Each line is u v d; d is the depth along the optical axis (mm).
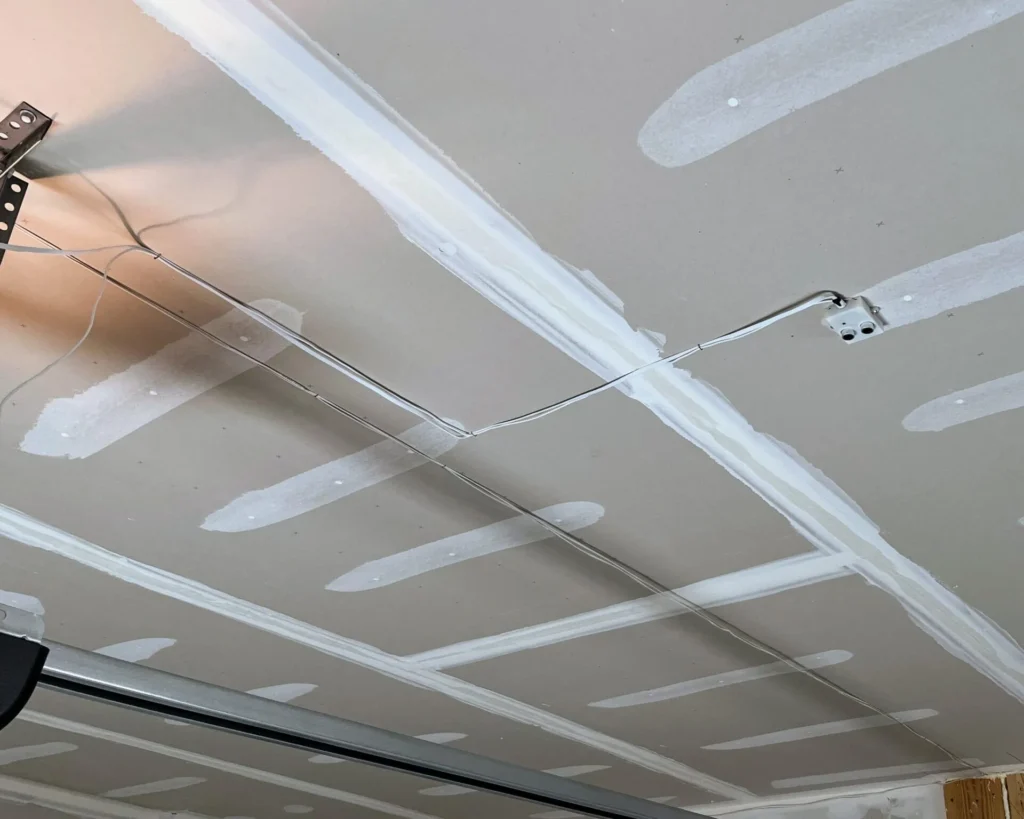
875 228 1450
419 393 1827
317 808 4457
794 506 2111
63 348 1760
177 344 1752
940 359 1685
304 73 1272
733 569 2367
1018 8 1154
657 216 1447
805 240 1478
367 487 2111
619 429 1896
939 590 2396
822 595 2453
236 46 1243
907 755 3484
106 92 1300
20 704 1304
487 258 1535
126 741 3686
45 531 2311
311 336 1705
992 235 1451
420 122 1330
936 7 1168
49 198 1461
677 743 3516
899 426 1851
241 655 2918
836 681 2939
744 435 1899
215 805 4477
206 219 1487
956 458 1926
